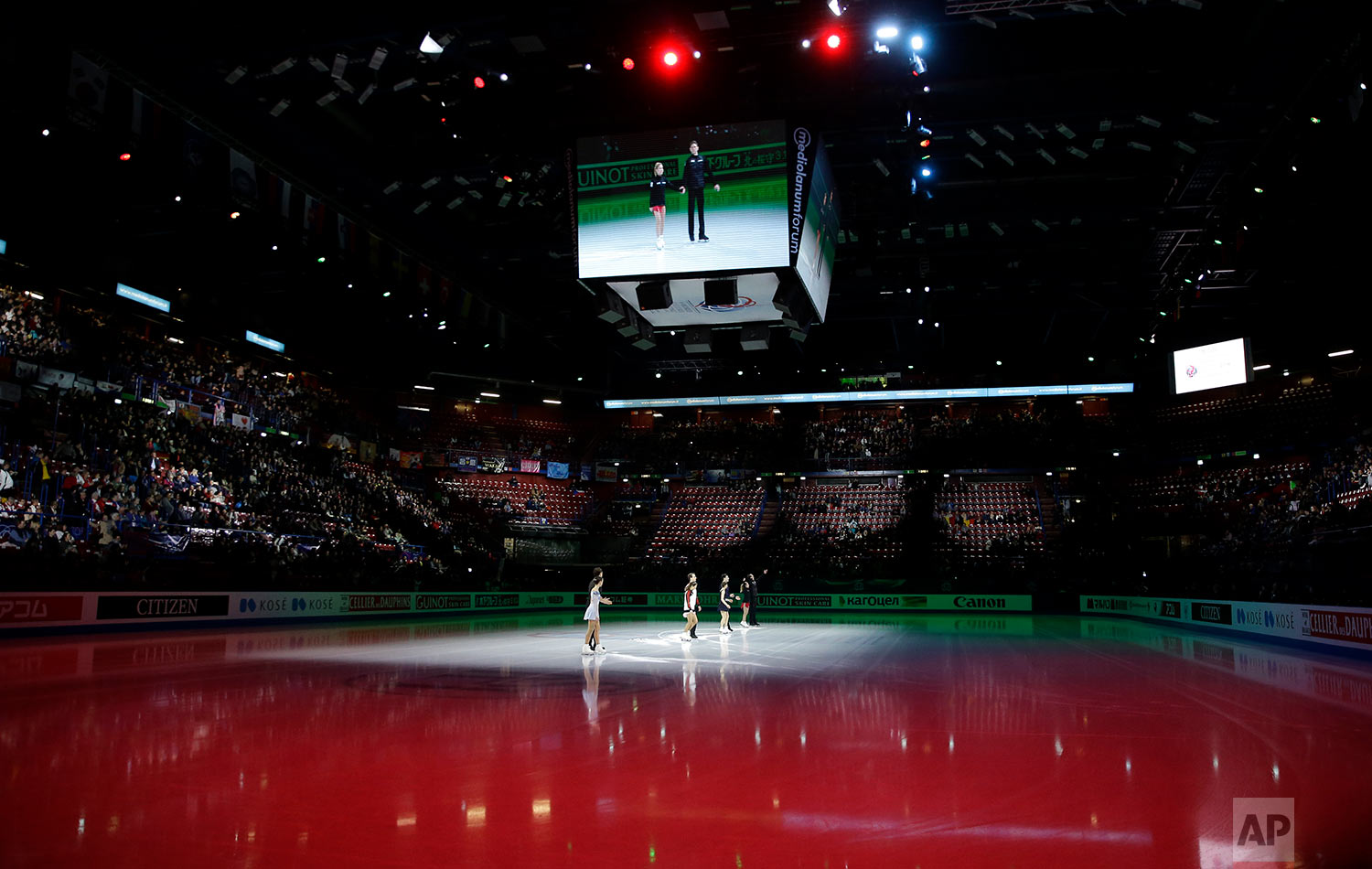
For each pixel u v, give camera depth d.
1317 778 7.07
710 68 20.28
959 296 36.94
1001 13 18.17
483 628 27.94
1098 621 34.91
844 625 32.25
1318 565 27.14
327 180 26.70
